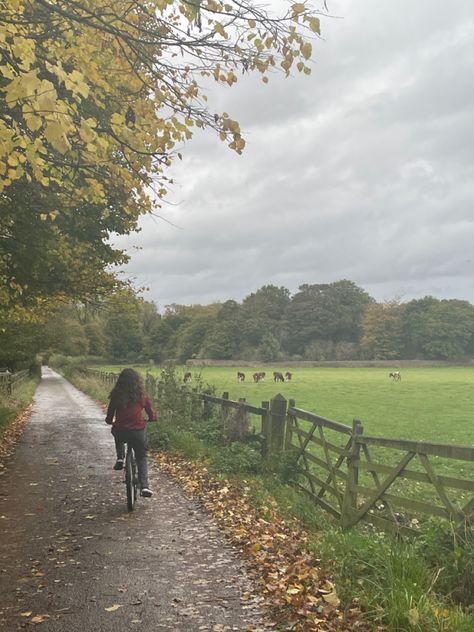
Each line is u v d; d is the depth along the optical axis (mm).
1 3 4695
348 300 160000
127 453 7395
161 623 4082
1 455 11641
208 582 4867
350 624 3977
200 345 150625
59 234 12391
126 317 18359
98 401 28125
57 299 17141
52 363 105062
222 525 6625
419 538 5359
